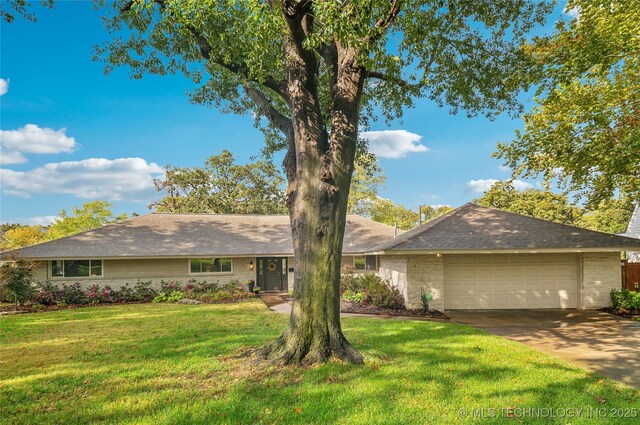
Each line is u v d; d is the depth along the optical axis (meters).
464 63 9.40
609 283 12.86
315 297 6.24
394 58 5.73
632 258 23.48
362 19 5.19
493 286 13.08
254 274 20.02
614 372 5.84
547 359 6.39
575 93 12.84
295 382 5.19
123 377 5.65
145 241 19.14
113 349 7.48
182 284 18.86
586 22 10.39
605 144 11.82
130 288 17.88
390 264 15.29
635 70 11.47
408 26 6.82
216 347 7.34
